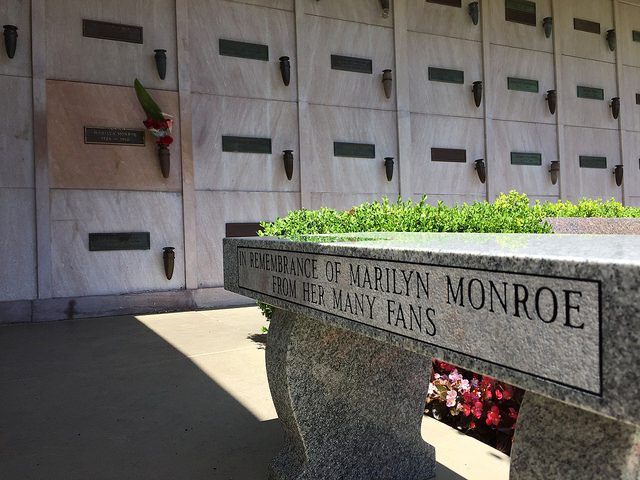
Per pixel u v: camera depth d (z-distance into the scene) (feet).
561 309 3.69
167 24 24.91
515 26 33.47
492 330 4.23
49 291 22.53
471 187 31.81
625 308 3.30
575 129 35.35
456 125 31.50
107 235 23.65
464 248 4.77
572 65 35.40
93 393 12.76
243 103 26.37
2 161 21.95
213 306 25.30
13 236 22.09
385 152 29.53
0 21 22.08
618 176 36.42
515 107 33.30
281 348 7.98
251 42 26.58
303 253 7.05
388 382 8.46
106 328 20.53
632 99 37.63
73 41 23.18
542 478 4.38
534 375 3.89
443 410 11.05
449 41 31.45
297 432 7.96
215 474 8.65
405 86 29.99
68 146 23.02
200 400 12.21
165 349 17.04
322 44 28.12
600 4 36.63
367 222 12.97
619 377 3.33
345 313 6.12
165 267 24.43
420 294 4.96
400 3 29.89
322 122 28.04
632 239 5.68
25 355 16.44
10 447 9.71
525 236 6.66
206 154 25.55
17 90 22.26
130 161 24.11
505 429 9.59
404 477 8.57
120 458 9.25
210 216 25.62
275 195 26.94
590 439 4.16
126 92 24.08
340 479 8.13
